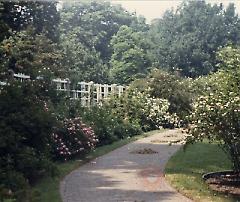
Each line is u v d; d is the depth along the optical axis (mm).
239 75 8609
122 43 53969
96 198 7414
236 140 8547
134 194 7730
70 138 11969
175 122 22125
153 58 59469
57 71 17062
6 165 8000
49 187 8172
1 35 11461
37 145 9281
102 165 10984
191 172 9891
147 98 24141
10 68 13609
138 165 10945
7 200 6473
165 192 7906
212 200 7297
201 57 58562
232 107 8180
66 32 61375
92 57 47250
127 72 50188
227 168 10422
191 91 26125
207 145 14578
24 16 21375
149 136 18828
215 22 62688
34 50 16906
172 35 69625
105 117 17203
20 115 8742
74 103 14945
